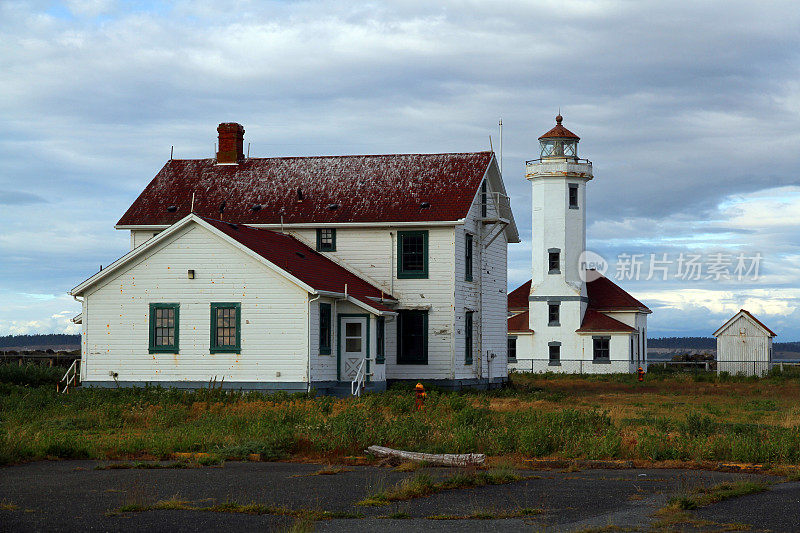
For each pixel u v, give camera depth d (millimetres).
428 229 38750
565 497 14227
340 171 42156
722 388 45906
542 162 66375
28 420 24234
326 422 20953
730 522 12234
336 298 34438
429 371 38531
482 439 19875
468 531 11805
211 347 33156
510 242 47031
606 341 65938
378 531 11812
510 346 67875
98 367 33969
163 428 23281
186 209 41375
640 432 22047
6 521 12273
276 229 40156
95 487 15031
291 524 12133
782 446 18328
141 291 33781
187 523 12180
